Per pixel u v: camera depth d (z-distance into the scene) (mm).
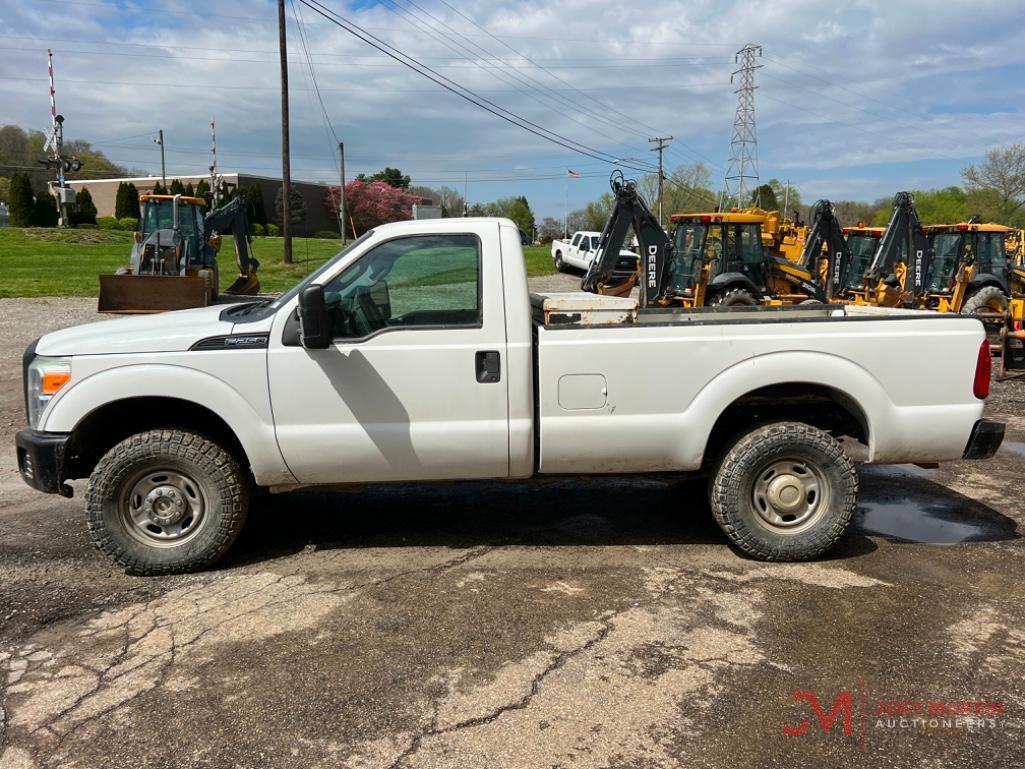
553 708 3236
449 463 4562
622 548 4977
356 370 4422
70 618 4043
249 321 4492
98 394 4367
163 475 4520
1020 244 19812
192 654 3672
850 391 4625
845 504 4672
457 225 4480
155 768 2896
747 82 59469
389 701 3289
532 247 51375
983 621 3986
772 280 16984
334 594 4301
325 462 4504
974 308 15531
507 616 4031
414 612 4078
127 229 50156
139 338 4426
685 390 4586
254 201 55375
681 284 16641
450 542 5078
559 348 4508
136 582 4480
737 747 2994
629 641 3771
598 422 4566
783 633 3854
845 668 3541
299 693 3348
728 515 4672
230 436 4738
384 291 4488
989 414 9320
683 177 69812
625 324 4676
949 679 3457
